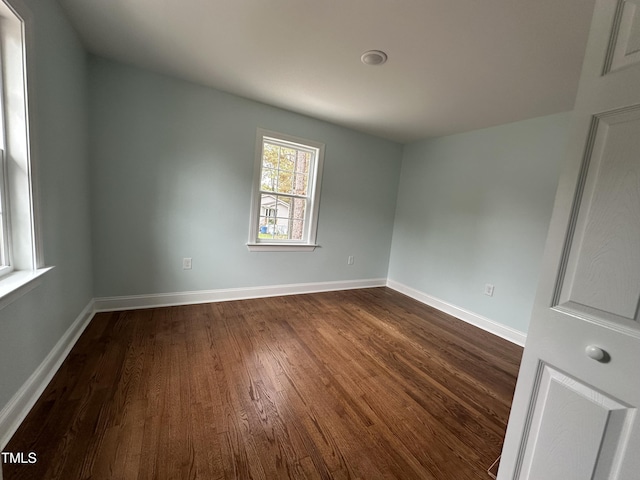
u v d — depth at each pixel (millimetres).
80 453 1155
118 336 2141
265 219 3283
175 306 2803
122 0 1553
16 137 1335
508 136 2801
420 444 1357
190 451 1210
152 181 2559
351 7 1446
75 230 1993
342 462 1224
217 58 2104
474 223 3104
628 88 693
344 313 3025
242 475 1123
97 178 2348
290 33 1716
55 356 1656
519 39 1563
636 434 657
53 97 1600
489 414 1609
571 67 1768
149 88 2436
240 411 1470
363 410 1556
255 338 2289
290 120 3146
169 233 2707
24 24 1288
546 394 851
